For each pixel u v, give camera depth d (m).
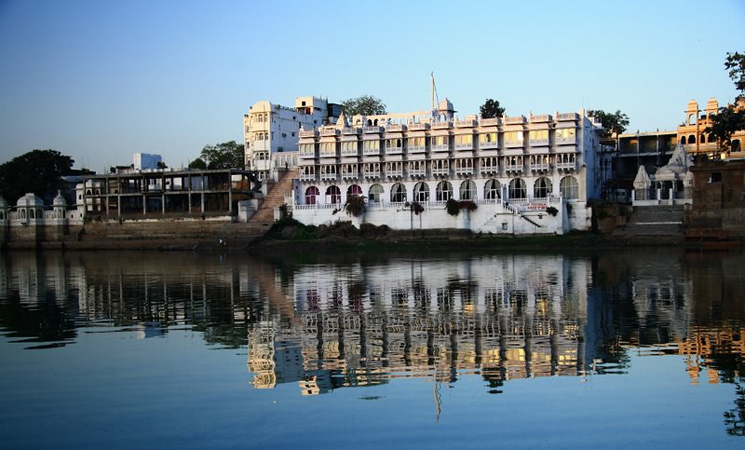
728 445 18.89
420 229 98.62
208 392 23.73
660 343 29.50
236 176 134.88
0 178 138.12
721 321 33.66
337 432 19.98
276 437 19.72
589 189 99.88
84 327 35.97
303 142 111.88
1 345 31.59
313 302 42.69
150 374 26.12
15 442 19.78
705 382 23.98
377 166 108.12
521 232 93.25
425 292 45.75
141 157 131.38
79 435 20.20
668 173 93.88
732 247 76.00
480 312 37.59
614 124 126.94
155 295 47.91
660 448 18.78
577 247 83.50
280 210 107.38
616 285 46.78
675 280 48.62
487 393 23.11
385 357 27.98
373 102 157.38
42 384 25.03
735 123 81.06
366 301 42.53
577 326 33.25
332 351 29.20
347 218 103.75
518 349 28.89
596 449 18.73
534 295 43.12
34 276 64.56
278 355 28.73
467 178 103.56
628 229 87.19
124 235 115.12
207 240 104.31
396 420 20.81
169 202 121.31
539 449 18.75
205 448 19.11
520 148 98.81
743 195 80.62
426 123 105.31
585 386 23.72
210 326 35.50
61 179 133.50
